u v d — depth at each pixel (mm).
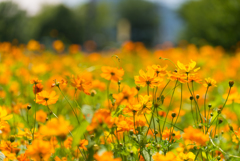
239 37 10984
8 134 2146
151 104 1836
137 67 6035
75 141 1727
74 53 6961
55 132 1628
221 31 11438
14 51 5508
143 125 1872
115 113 1825
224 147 2125
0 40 23656
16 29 24625
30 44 5746
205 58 6246
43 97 1854
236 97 2016
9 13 24484
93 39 35125
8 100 2641
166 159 1701
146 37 49000
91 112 1727
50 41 8680
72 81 1892
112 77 1906
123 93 1808
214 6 11547
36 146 1675
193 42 14109
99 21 35656
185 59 6523
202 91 3211
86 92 1893
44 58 6457
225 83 4062
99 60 6773
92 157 1771
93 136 1817
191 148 1888
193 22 15664
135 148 1819
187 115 2727
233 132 1966
